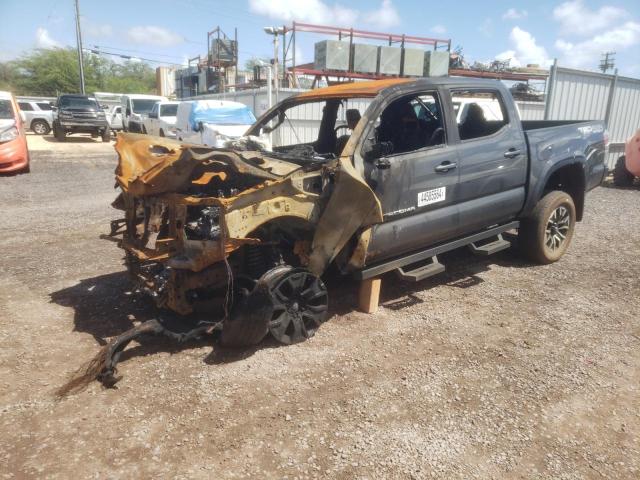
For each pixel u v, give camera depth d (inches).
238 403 122.6
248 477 98.6
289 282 147.7
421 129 193.3
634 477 99.8
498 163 195.5
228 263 145.9
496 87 201.2
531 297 191.5
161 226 158.9
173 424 114.3
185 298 146.9
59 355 144.8
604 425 115.9
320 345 152.9
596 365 142.0
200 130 518.0
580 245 262.7
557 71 484.7
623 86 544.4
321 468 101.3
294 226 152.4
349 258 162.7
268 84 700.7
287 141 225.9
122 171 166.4
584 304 184.5
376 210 153.1
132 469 100.2
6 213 327.3
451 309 180.5
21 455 103.7
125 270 215.8
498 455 105.7
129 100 920.3
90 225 295.9
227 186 157.1
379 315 175.0
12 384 129.5
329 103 208.5
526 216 220.7
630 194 426.6
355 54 685.9
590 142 235.6
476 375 136.5
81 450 105.4
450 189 180.1
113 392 126.6
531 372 138.1
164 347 150.0
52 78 2237.9
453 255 245.0
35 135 1045.2
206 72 1290.6
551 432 113.3
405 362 143.3
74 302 182.1
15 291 191.9
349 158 153.8
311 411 119.8
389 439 110.2
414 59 716.7
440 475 99.9
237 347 148.2
